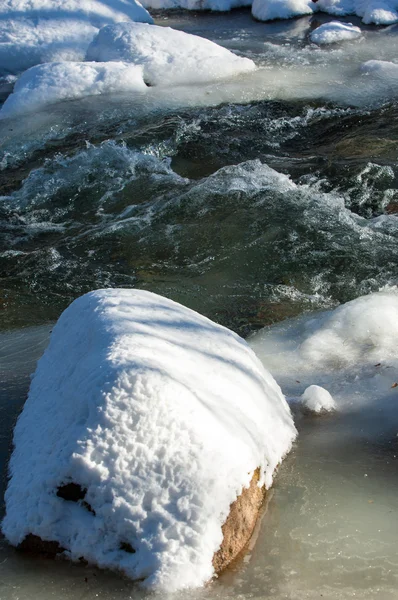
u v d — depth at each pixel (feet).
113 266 19.15
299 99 29.09
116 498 8.68
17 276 18.86
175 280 18.30
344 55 33.37
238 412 10.22
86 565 8.74
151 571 8.39
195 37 33.24
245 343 12.40
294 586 8.68
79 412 9.45
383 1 39.06
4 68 33.78
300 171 23.45
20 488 9.38
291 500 10.09
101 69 30.50
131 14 37.24
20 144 26.53
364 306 15.78
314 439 11.50
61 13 35.76
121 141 25.62
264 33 37.65
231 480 8.99
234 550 8.97
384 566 9.00
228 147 25.50
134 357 9.77
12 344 15.49
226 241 19.76
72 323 11.87
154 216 21.30
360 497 10.18
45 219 21.89
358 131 26.27
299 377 13.64
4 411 12.28
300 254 18.95
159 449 8.89
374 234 19.67
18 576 8.77
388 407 12.29
